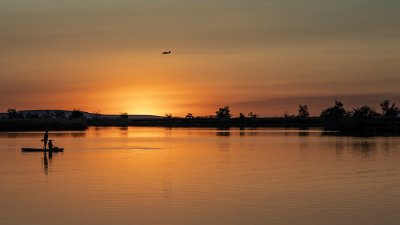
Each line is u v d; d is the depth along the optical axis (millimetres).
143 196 23141
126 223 18188
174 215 19375
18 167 34781
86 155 45406
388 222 18281
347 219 18719
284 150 51000
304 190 24672
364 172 31594
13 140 71750
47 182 27312
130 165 36344
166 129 144750
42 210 20203
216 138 80375
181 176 29875
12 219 18781
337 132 105938
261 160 39938
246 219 18781
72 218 18906
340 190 24656
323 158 41375
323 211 20016
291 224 18062
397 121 131625
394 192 24078
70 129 129000
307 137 81188
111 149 54125
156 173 31359
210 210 20234
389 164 36438
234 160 40094
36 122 122812
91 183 26938
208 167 34875
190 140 74188
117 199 22422
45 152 48000
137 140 74625
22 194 23547
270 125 183125
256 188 25312
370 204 21250
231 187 25625
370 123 127375
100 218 18906
